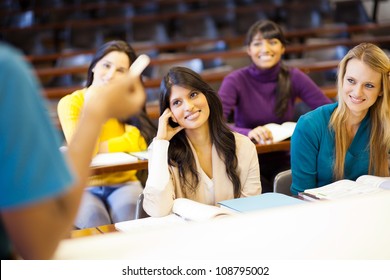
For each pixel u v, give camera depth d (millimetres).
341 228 1197
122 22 10422
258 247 1109
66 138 3451
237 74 4215
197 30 10555
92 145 1052
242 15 10930
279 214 1239
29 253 950
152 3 11539
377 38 8805
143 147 3684
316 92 4246
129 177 3605
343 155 2844
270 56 4086
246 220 1205
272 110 4207
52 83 7117
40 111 923
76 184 975
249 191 2770
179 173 2645
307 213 1246
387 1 12172
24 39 9984
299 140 2879
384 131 2791
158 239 1130
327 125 2844
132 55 3562
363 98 2672
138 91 1090
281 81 4172
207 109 2637
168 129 2631
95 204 3346
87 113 1058
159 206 2393
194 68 6859
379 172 2896
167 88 2619
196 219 2174
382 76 2648
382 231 1188
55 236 946
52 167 912
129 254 1097
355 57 2662
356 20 11094
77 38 10156
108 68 3504
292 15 10961
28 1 11812
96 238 1144
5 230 1013
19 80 889
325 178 2922
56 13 11305
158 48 8773
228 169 2691
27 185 887
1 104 875
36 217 910
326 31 9656
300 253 1126
